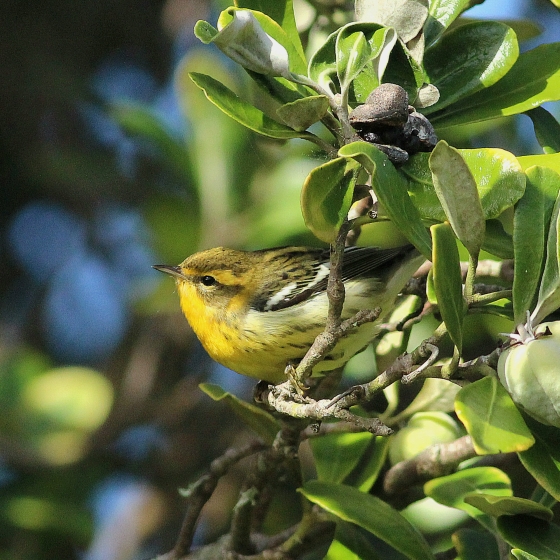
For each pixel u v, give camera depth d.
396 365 6.48
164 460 14.72
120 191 15.91
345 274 9.80
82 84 16.23
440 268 5.97
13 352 15.01
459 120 7.74
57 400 14.44
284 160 12.76
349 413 6.72
